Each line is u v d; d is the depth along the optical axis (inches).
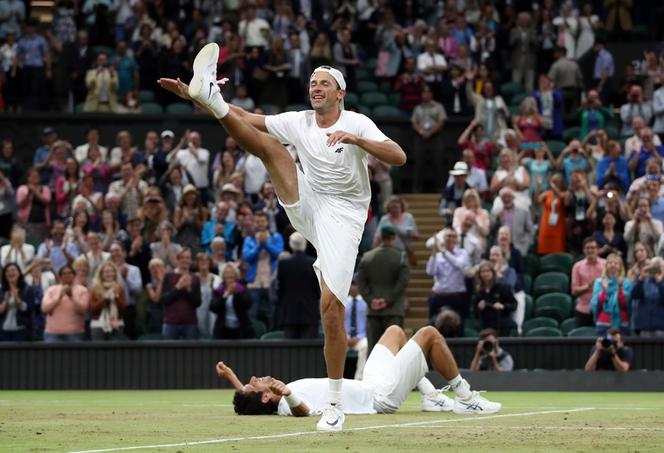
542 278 1482.5
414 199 1804.9
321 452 454.0
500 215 1509.6
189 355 1353.3
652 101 1859.0
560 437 532.1
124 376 1355.8
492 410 732.7
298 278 1338.6
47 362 1359.5
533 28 2065.7
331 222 591.8
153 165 1675.7
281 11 2069.4
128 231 1502.2
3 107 2015.3
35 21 2122.3
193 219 1513.3
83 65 2025.1
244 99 1898.4
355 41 2166.6
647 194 1486.2
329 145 568.4
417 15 2180.1
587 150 1707.7
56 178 1724.9
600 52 2065.7
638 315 1283.2
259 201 1600.6
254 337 1368.1
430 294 1587.1
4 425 625.3
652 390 1198.3
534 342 1307.8
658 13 2282.2
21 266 1466.5
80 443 501.0
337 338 578.9
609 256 1306.6
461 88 1946.4
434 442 502.9
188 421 655.1
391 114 1967.3
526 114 1780.3
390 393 718.5
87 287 1407.5
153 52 2030.0
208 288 1393.9
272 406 715.4
